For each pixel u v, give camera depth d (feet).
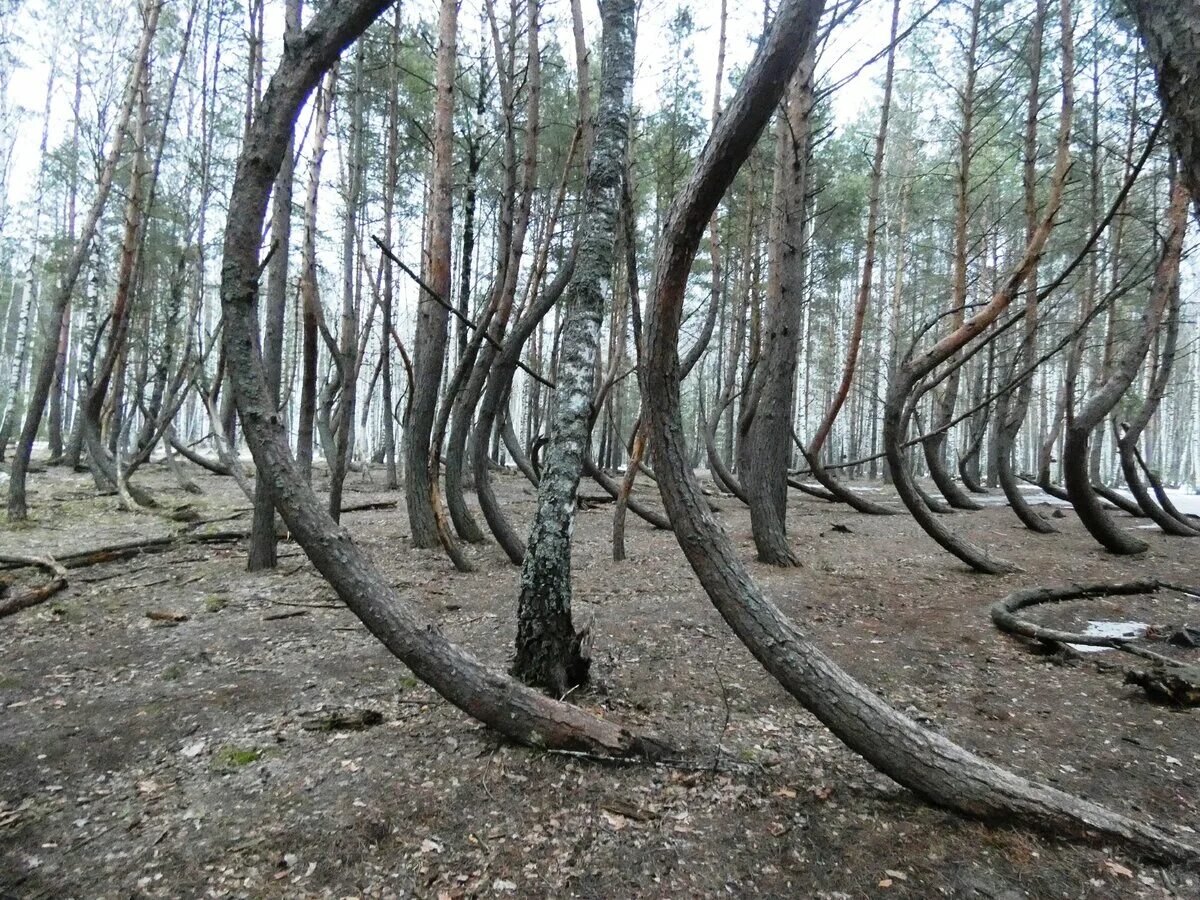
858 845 8.43
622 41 13.89
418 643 10.14
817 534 34.14
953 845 8.38
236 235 9.20
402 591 21.74
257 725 11.86
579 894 7.64
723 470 49.11
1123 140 44.21
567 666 12.84
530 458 37.68
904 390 24.26
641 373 9.83
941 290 77.41
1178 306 34.91
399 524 34.32
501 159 39.40
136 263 42.11
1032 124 35.91
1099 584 22.22
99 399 42.06
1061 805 8.61
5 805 9.39
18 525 30.91
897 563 26.89
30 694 13.35
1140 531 36.63
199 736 11.49
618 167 13.75
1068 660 15.96
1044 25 37.14
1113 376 27.63
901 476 24.90
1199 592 21.89
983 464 116.26
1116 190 49.26
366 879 7.82
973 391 72.69
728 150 8.13
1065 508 48.39
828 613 19.56
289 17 22.91
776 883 7.80
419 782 9.78
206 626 17.83
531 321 26.37
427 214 46.47
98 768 10.43
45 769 10.39
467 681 10.37
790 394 26.48
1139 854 8.16
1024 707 13.20
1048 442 42.37
